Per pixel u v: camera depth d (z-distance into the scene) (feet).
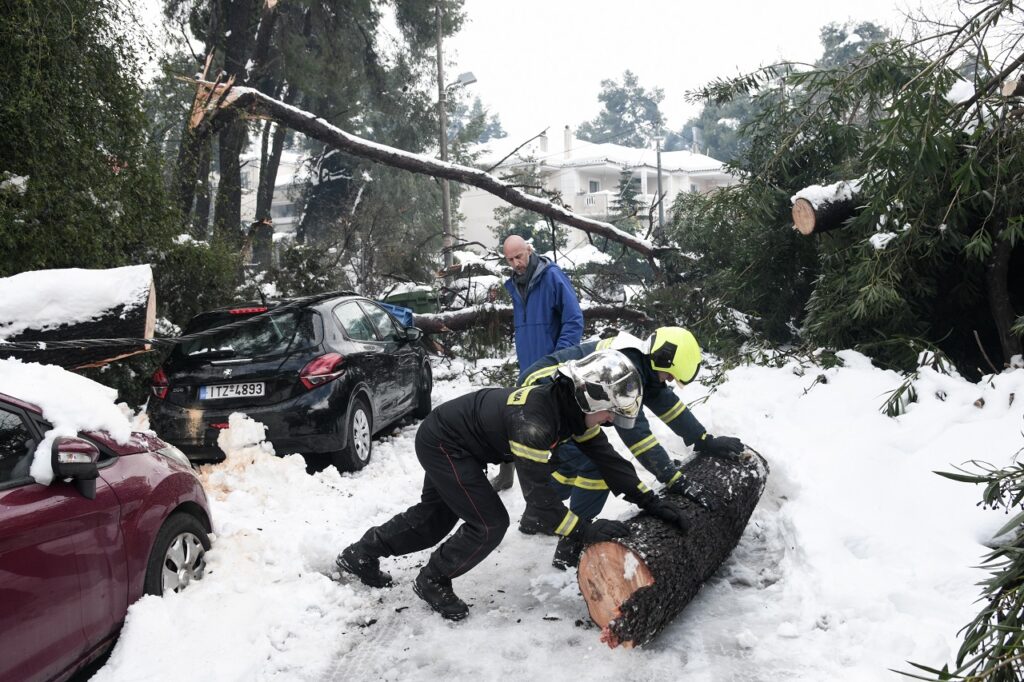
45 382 11.67
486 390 12.45
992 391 16.47
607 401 11.09
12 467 9.96
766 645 11.17
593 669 10.91
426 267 54.54
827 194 21.86
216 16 65.36
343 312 23.35
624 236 41.47
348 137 42.16
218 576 13.21
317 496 18.74
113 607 10.83
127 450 12.21
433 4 86.33
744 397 19.88
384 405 24.11
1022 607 8.30
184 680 10.43
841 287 21.40
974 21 18.80
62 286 16.85
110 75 26.25
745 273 28.35
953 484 14.11
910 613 11.26
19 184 22.30
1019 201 18.97
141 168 27.40
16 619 9.07
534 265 17.48
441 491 12.36
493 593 13.65
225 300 31.86
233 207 52.70
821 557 12.78
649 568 10.61
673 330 13.32
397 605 13.34
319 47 80.33
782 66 26.61
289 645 12.00
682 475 12.76
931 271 21.18
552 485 11.55
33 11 22.59
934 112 18.26
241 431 19.39
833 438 16.71
